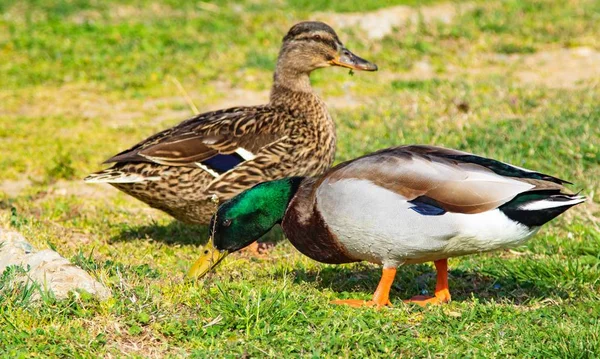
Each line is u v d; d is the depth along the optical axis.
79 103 19.28
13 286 8.77
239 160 11.69
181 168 11.45
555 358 7.83
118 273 9.12
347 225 8.79
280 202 9.57
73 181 14.71
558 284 10.01
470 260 10.77
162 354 7.89
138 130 17.42
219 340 8.09
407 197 8.51
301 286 9.52
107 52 22.22
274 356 7.78
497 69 20.64
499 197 8.24
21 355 7.57
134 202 13.72
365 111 17.55
